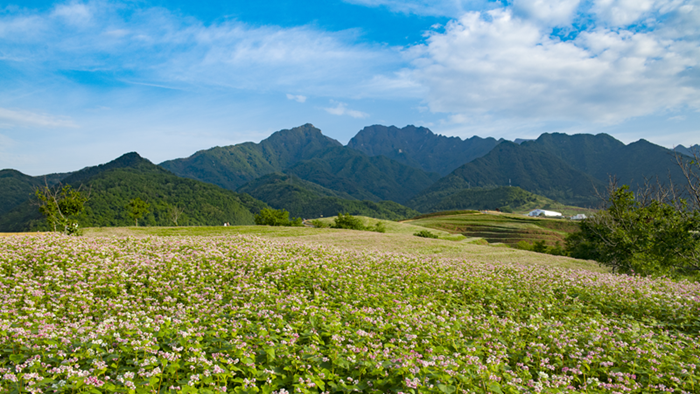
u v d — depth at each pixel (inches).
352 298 521.0
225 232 1929.1
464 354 325.1
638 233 1205.7
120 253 754.8
